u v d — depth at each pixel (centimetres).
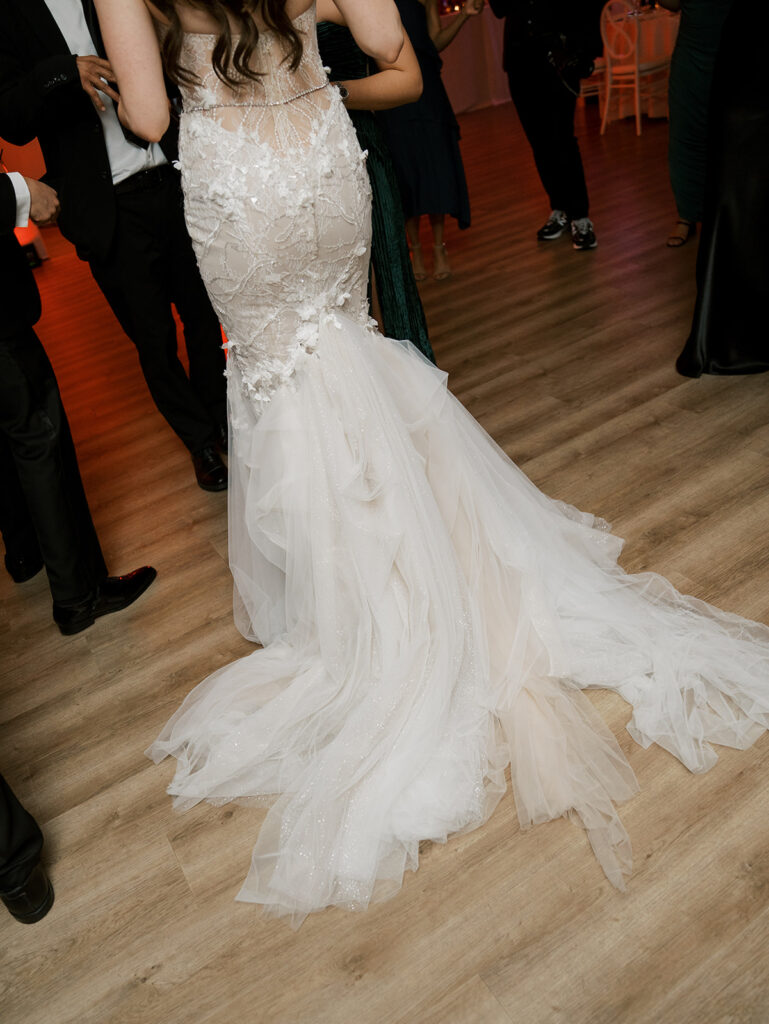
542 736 169
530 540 194
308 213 168
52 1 228
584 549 216
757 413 269
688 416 276
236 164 162
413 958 140
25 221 199
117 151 243
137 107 160
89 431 365
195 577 252
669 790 158
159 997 143
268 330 179
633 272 408
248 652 218
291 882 154
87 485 319
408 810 161
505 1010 130
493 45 998
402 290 255
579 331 357
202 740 188
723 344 292
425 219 593
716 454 253
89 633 238
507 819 160
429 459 191
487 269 459
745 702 171
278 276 171
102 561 246
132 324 269
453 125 415
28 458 218
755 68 253
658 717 170
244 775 179
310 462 180
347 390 178
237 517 208
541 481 259
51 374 220
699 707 172
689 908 138
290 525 184
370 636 179
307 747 179
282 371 181
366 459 178
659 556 218
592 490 250
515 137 799
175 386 283
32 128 235
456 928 143
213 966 146
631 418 282
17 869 153
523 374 329
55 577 232
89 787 187
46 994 147
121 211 249
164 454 333
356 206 176
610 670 182
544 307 390
